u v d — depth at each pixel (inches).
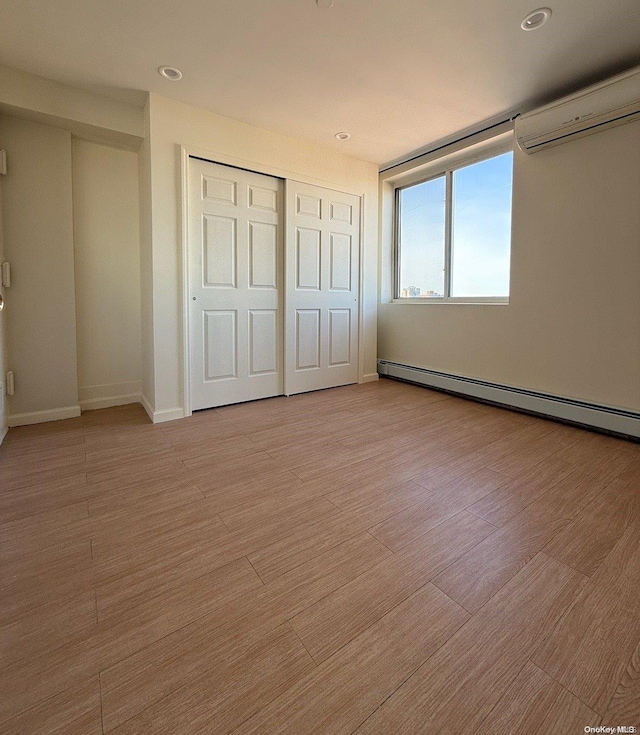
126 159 125.0
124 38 81.4
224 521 62.0
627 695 34.2
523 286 118.6
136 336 132.3
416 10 72.8
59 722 32.0
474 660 37.7
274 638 40.3
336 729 31.6
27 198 105.7
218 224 120.1
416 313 155.4
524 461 85.2
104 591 46.9
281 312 138.5
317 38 81.2
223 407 127.0
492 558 53.1
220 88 100.7
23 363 108.2
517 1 70.6
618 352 99.7
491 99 106.2
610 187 98.3
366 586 47.8
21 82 94.8
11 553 53.8
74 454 88.1
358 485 74.2
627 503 67.3
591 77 95.7
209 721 32.1
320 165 139.9
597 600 45.3
